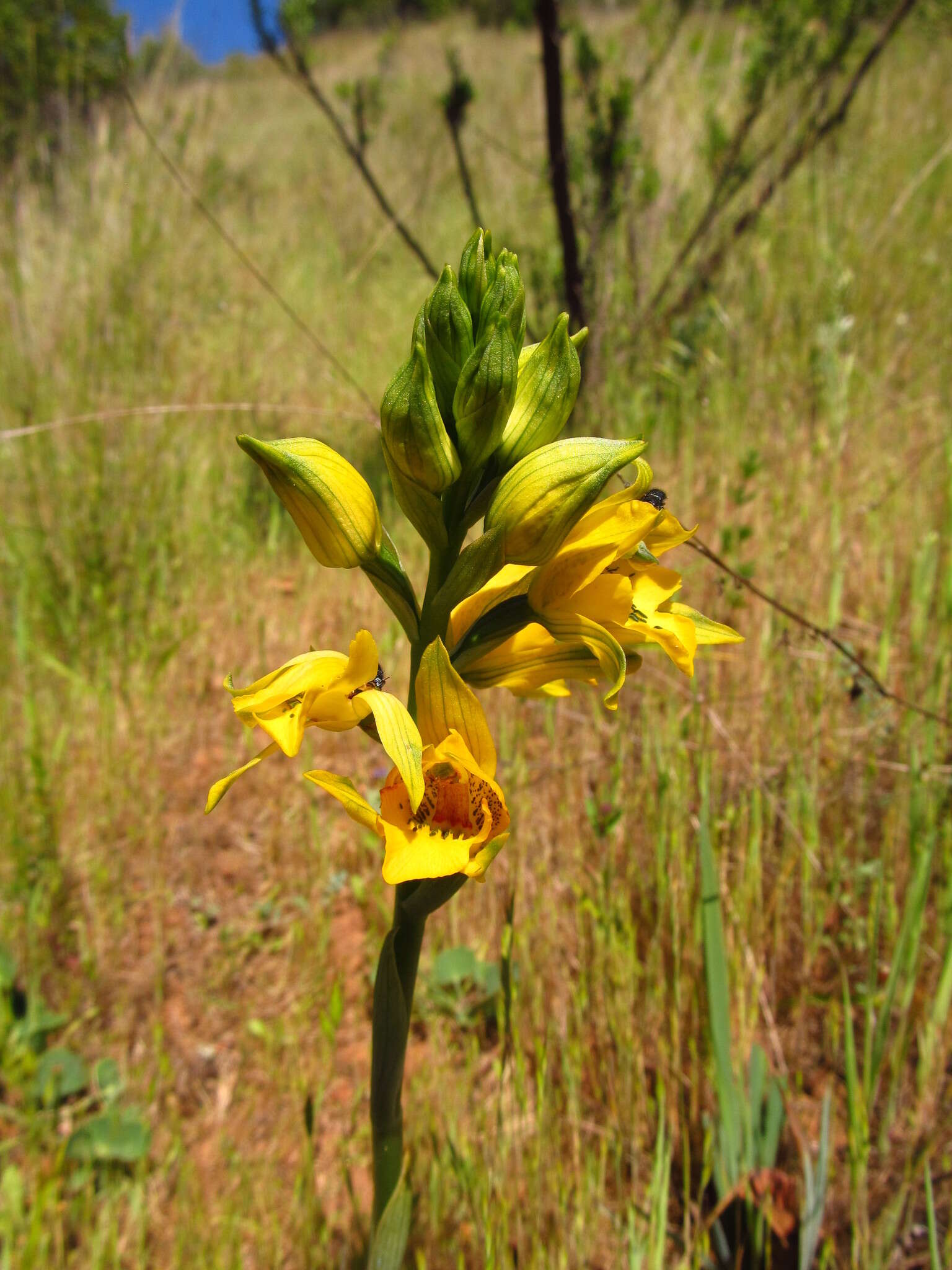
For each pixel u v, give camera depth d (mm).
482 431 174
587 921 328
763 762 380
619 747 359
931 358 614
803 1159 256
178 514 574
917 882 294
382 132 1241
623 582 188
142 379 616
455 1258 264
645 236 692
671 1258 272
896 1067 281
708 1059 301
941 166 806
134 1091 321
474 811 177
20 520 565
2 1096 318
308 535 177
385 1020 190
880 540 461
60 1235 259
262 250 958
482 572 176
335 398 670
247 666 480
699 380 587
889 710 381
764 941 333
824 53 633
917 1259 260
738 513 486
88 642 491
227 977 355
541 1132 249
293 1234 275
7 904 366
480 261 179
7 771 407
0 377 612
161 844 403
